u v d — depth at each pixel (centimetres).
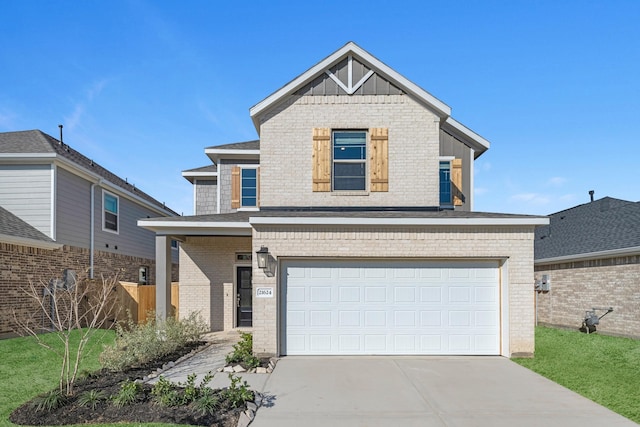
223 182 1689
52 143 1708
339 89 1257
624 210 1742
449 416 629
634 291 1302
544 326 1745
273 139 1246
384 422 605
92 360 982
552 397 718
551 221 2203
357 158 1255
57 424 575
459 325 1027
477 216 1044
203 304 1488
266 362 934
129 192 1956
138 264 2102
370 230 1021
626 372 887
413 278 1033
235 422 591
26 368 894
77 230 1588
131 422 579
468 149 1540
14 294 1264
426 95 1231
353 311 1027
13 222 1370
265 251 993
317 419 616
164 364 915
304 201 1234
